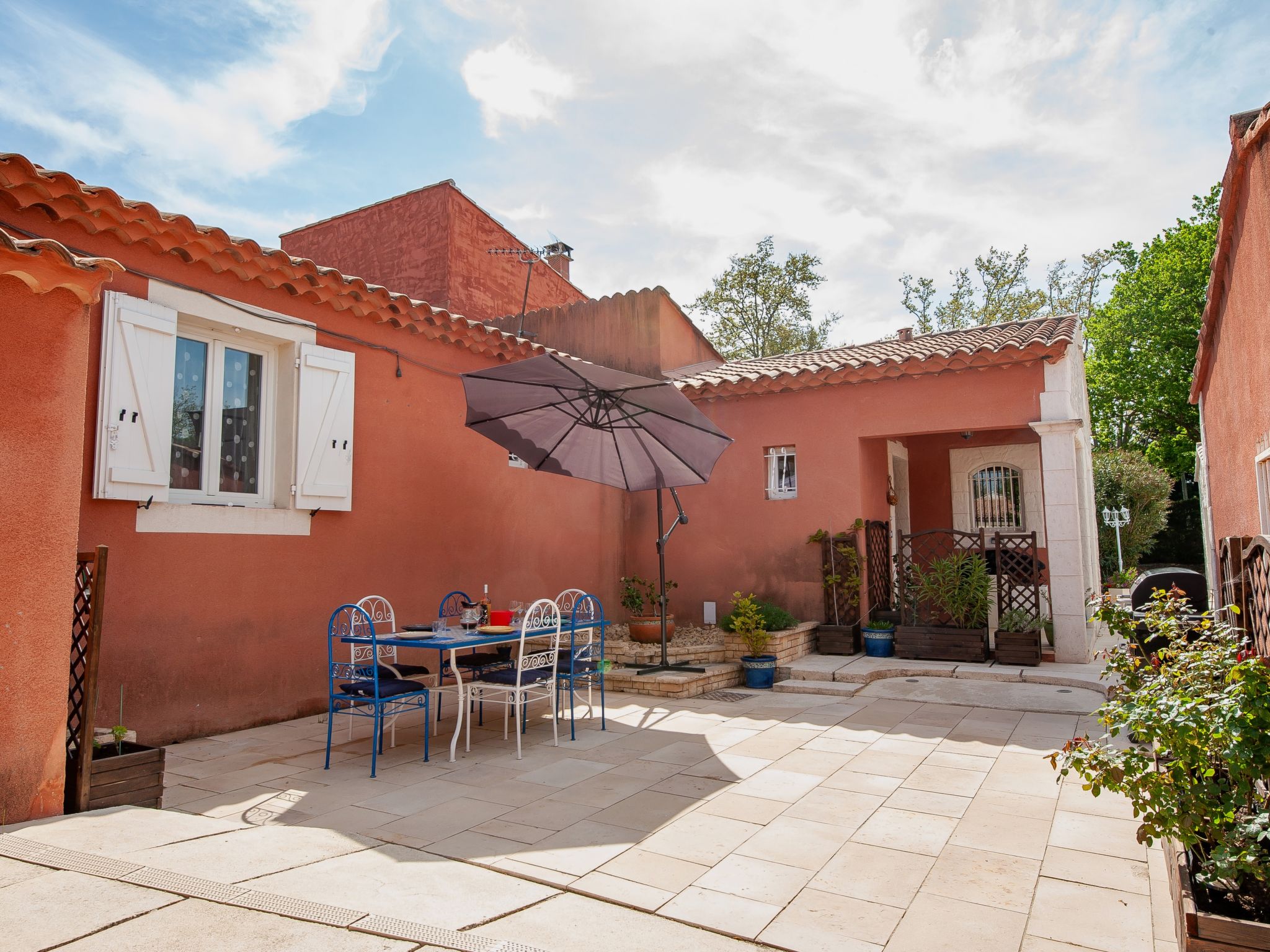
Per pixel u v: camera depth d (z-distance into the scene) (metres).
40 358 3.79
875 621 9.77
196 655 5.99
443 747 5.82
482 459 8.85
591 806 4.39
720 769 5.17
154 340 5.71
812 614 9.92
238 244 6.18
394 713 5.78
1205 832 2.79
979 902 3.15
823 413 10.02
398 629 7.01
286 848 3.44
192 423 6.30
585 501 10.50
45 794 3.71
